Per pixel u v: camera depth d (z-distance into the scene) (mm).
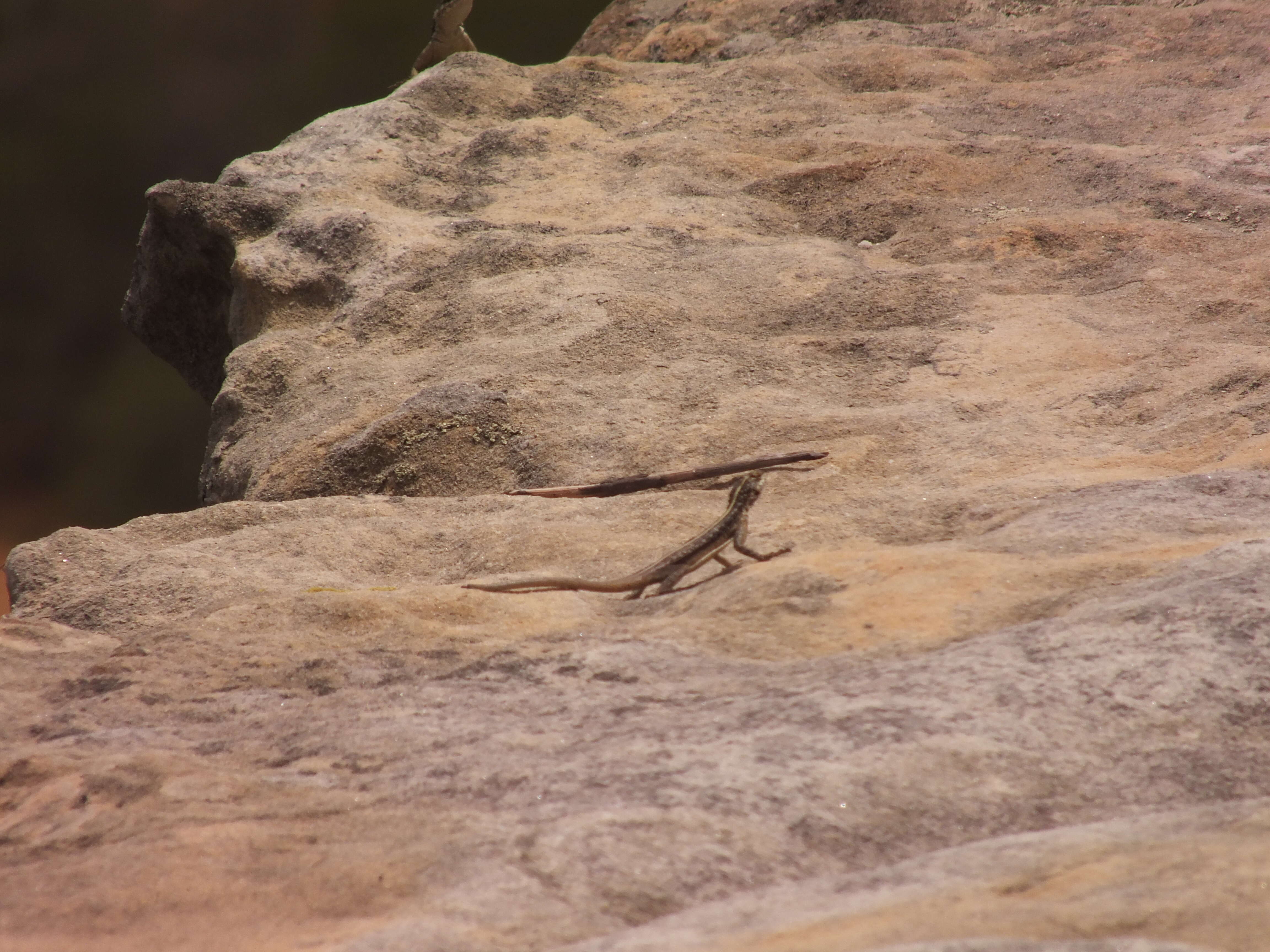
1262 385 21703
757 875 8406
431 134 41750
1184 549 14398
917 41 49312
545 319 29625
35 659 15336
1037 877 7492
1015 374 24969
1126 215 32531
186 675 13742
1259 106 39219
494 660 13414
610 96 44625
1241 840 7461
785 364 26719
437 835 9094
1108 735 9992
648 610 15680
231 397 30797
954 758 9648
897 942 6582
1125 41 47438
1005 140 38312
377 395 28016
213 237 36906
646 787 9445
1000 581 14086
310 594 15812
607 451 23828
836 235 34438
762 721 10562
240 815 10008
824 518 18516
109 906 8648
